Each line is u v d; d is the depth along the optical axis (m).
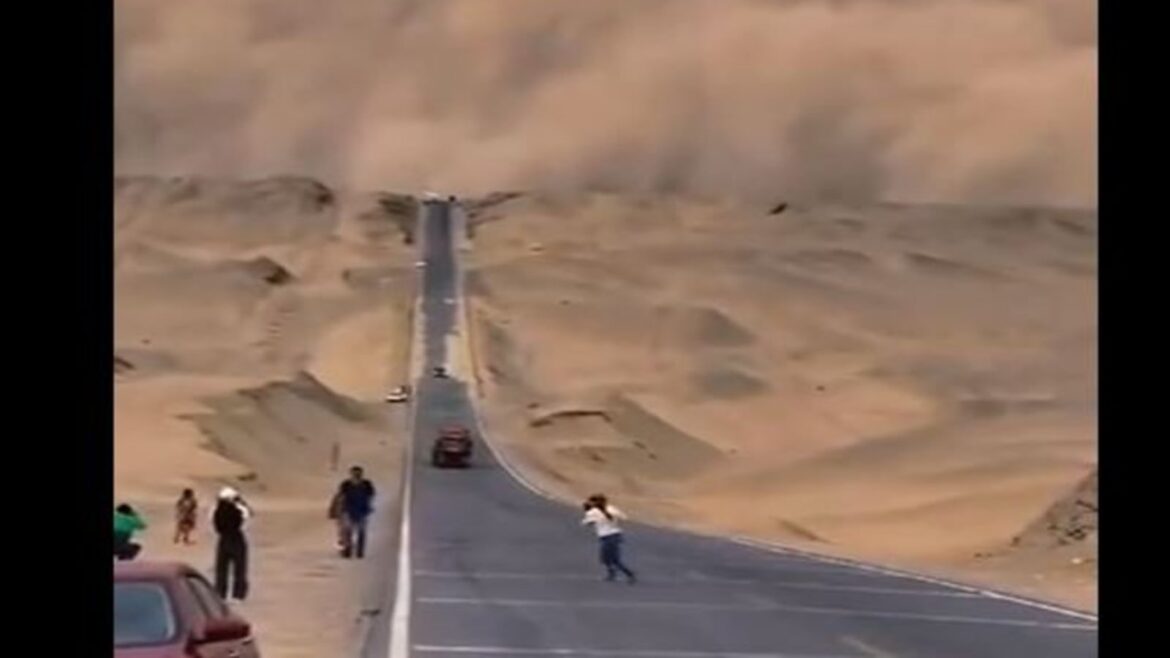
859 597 75.25
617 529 80.62
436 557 93.50
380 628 58.50
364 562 89.81
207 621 24.94
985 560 108.88
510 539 108.94
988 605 72.50
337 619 62.66
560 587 76.69
